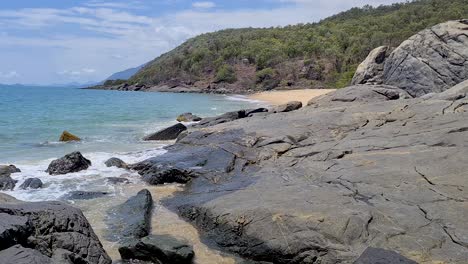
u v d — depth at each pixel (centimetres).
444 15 8869
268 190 963
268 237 763
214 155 1320
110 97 6406
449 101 1420
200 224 895
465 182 850
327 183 963
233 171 1197
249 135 1461
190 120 2814
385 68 2689
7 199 841
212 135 1562
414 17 9794
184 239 835
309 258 706
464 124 1159
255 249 764
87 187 1195
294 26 12531
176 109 3847
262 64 8819
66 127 2508
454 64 2294
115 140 2042
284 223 774
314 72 7862
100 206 1026
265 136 1433
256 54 9350
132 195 1120
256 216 812
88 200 1073
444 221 726
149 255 742
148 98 6025
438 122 1231
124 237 838
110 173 1342
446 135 1108
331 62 8081
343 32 9706
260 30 12519
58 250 643
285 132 1442
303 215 779
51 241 671
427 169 934
